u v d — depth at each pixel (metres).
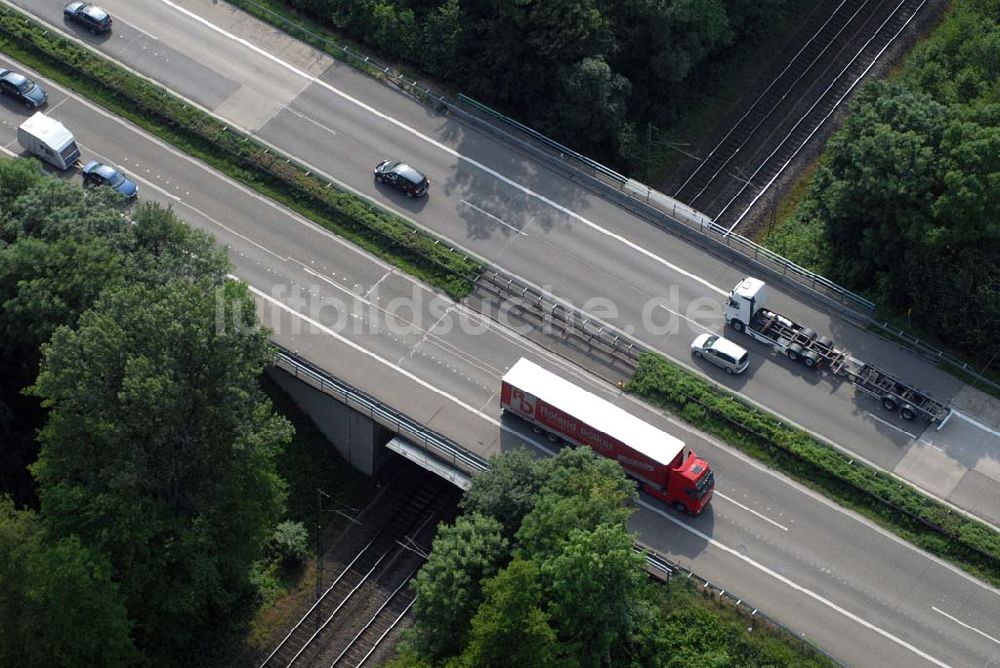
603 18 140.38
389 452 123.81
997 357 123.06
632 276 128.25
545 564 98.94
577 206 133.38
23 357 117.69
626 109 145.12
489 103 141.88
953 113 126.12
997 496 114.44
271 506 109.50
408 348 123.00
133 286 105.25
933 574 109.75
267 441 105.06
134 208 128.62
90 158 135.62
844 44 158.62
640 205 133.00
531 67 138.88
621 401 119.75
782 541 111.44
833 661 103.00
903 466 116.19
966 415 119.56
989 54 140.00
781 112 152.25
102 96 140.38
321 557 118.44
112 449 103.56
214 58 144.38
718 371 121.88
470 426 117.94
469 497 107.69
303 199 133.12
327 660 112.88
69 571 96.31
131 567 102.62
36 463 105.31
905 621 107.19
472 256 128.88
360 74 143.50
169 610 105.19
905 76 145.50
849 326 125.44
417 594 106.56
